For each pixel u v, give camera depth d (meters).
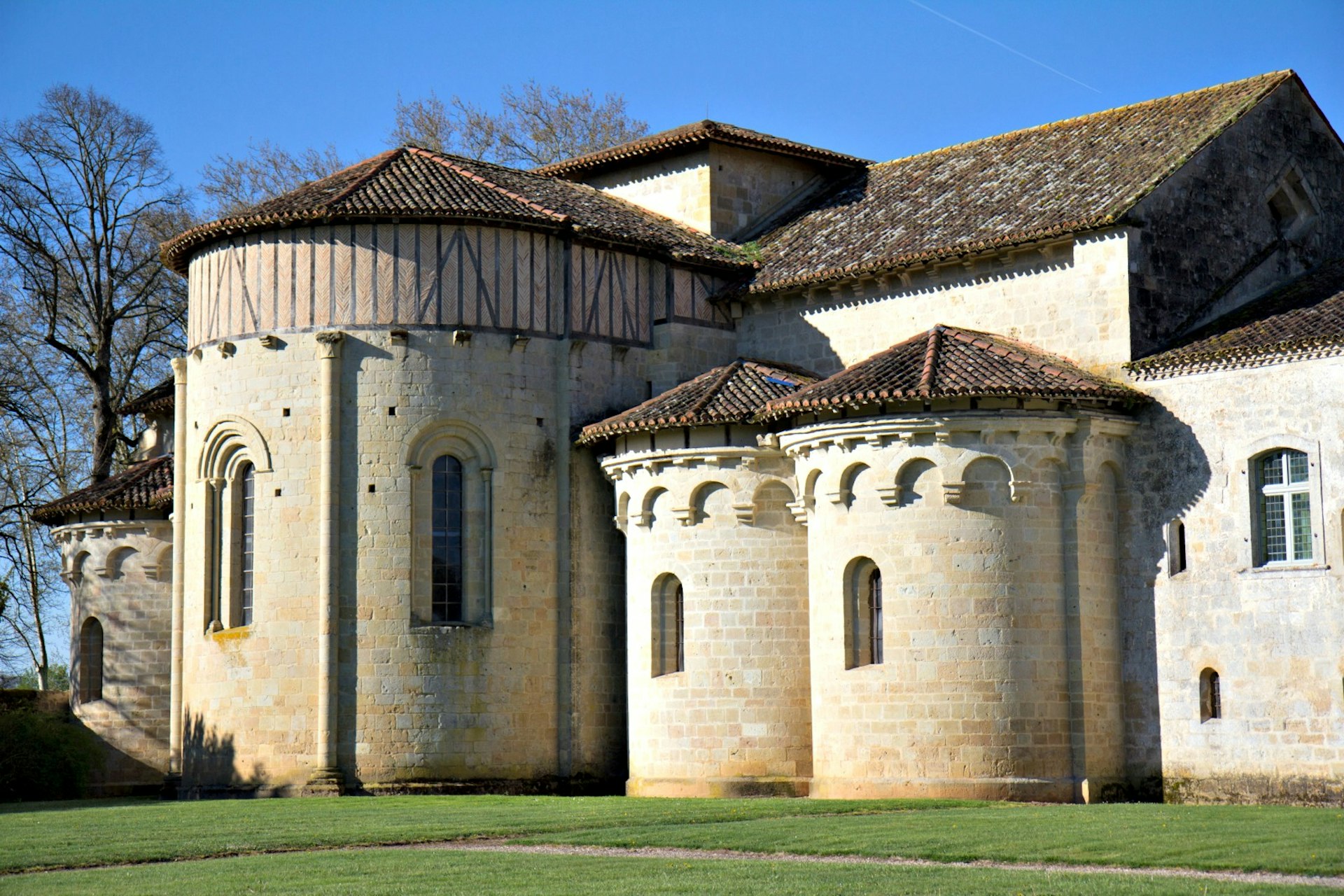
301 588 43.34
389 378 43.62
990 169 48.25
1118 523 40.81
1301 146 46.28
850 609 40.41
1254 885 23.16
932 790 38.62
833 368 46.66
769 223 52.34
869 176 52.78
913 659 39.25
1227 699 38.88
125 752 53.84
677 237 49.28
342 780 42.50
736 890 23.42
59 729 52.19
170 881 25.86
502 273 44.84
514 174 50.31
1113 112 48.31
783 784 41.66
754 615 42.31
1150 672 40.12
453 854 28.38
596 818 33.34
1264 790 38.19
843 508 40.50
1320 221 46.31
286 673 43.22
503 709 43.66
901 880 24.09
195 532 45.84
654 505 43.72
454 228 44.41
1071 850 26.75
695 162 51.69
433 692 42.94
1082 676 39.44
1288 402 38.41
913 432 39.38
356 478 43.41
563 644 44.72
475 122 75.19
